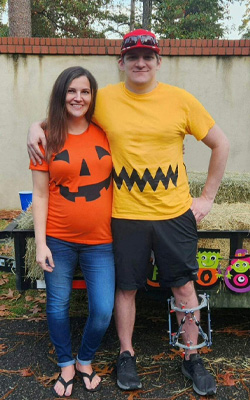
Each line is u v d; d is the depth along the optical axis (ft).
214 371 8.16
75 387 7.64
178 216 7.25
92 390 7.53
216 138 7.36
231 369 8.23
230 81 23.43
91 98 7.12
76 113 6.93
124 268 7.39
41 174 7.09
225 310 11.03
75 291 11.96
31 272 8.69
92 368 8.30
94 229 7.20
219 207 10.09
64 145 7.02
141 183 7.12
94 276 7.33
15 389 7.62
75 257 7.44
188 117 7.14
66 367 7.56
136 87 7.05
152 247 7.41
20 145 23.65
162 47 23.02
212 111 23.73
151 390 7.60
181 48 22.97
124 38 7.00
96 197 7.13
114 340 9.44
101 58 23.03
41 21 53.36
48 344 9.25
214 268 8.49
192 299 7.72
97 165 7.08
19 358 8.66
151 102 7.08
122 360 7.80
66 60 23.02
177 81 23.48
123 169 7.19
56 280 7.29
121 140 7.08
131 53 6.83
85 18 54.24
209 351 8.87
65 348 7.51
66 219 7.13
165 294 8.60
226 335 9.64
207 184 7.72
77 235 7.22
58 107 6.93
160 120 6.99
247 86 23.43
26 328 10.07
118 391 7.56
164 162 7.13
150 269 8.41
